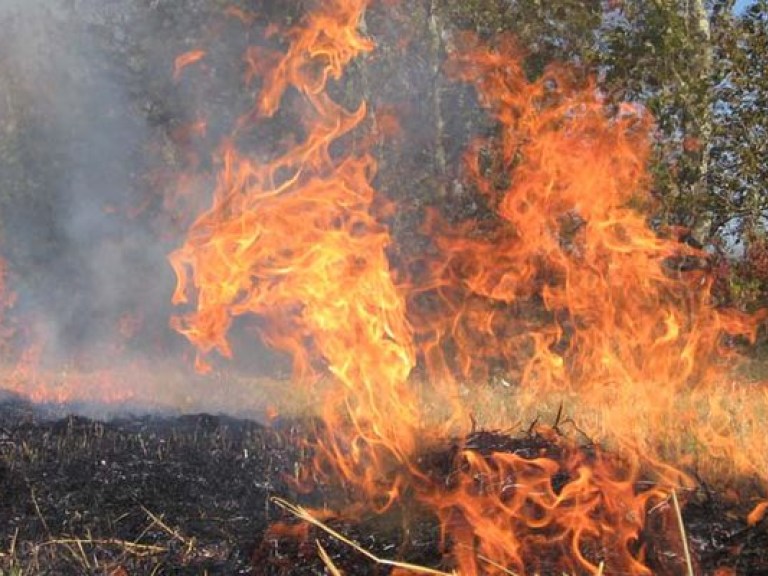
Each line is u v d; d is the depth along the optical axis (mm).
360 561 5199
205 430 8938
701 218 14797
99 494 6734
